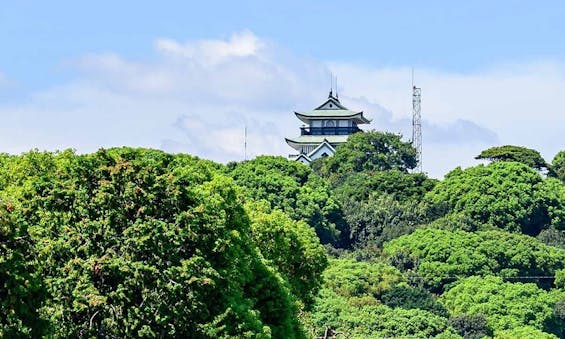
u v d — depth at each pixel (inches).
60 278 3186.5
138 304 3294.8
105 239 3351.4
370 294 7859.3
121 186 3422.7
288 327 4035.4
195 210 3452.3
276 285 4040.4
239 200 4138.8
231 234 3747.5
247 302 3651.6
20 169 3789.4
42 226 3341.5
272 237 4626.0
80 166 3442.4
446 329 7436.0
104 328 3238.2
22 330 2623.0
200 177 4087.1
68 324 3179.1
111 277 3267.7
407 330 7293.3
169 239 3371.1
